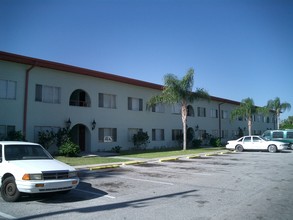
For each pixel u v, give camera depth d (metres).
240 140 28.91
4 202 7.83
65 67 22.11
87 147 24.55
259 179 11.73
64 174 8.07
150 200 8.16
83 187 10.04
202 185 10.41
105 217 6.52
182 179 11.72
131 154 23.09
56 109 22.06
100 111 25.44
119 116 27.20
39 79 21.17
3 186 7.96
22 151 9.00
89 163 16.47
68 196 8.64
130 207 7.40
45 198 8.35
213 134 41.09
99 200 8.16
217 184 10.60
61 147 20.34
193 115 37.59
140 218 6.46
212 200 8.14
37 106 20.92
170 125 33.34
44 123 21.27
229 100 44.38
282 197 8.52
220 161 19.02
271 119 61.38
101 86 25.70
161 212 6.93
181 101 29.03
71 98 25.28
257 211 7.02
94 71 24.20
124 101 27.88
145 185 10.41
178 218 6.46
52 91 22.00
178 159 20.36
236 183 10.81
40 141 20.30
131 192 9.23
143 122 29.80
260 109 46.56
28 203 7.75
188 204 7.70
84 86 24.28
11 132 18.42
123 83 27.80
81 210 7.11
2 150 8.70
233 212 6.93
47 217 6.50
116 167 15.68
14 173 7.74
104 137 25.81
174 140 33.84
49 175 7.78
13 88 19.80
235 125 47.41
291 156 23.12
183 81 27.84
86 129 24.67
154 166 16.16
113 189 9.70
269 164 17.28
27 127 20.25
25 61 19.84
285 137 32.66
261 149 27.94
